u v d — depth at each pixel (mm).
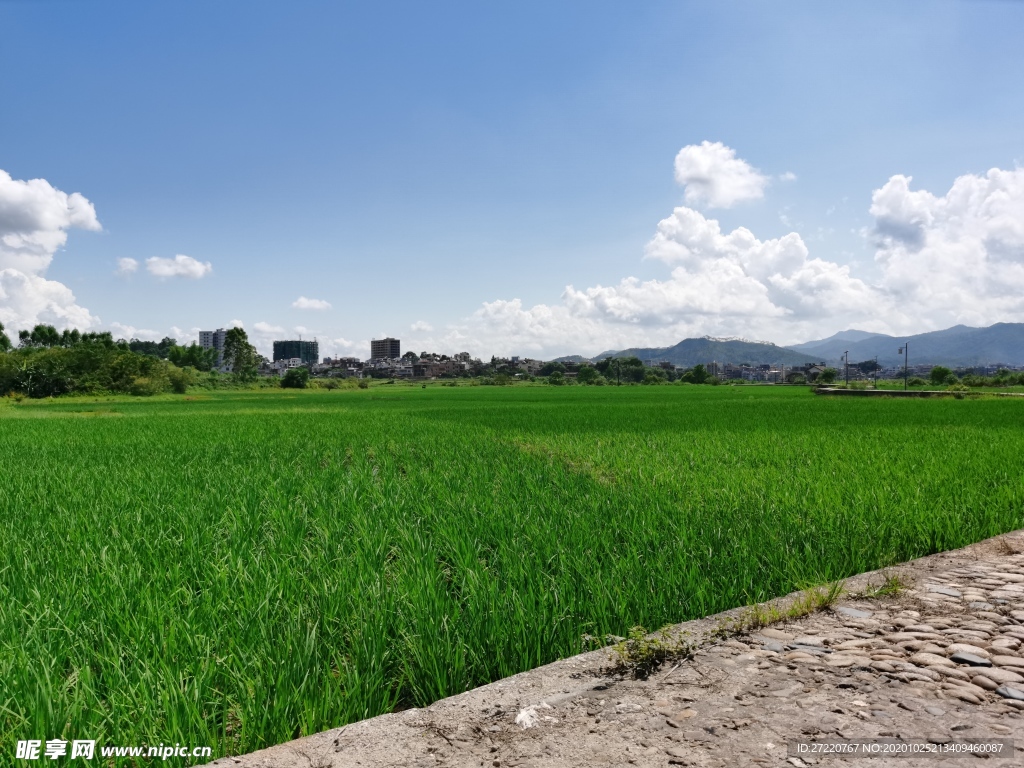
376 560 5609
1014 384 107500
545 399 61375
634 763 2646
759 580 5371
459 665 3635
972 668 3533
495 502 8023
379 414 33469
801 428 21406
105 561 5270
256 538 6621
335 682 3469
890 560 6133
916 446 14609
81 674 3184
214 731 2992
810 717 3020
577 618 4379
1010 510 7762
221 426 24203
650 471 10852
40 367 68500
